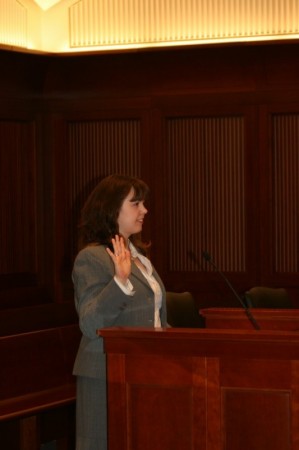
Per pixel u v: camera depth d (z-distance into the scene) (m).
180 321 6.11
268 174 8.58
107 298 3.64
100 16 8.77
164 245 8.82
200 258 8.80
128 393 3.63
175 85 8.66
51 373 6.08
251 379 3.48
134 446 3.63
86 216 3.97
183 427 3.56
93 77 8.70
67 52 8.37
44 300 8.78
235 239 8.72
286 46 8.11
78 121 8.91
